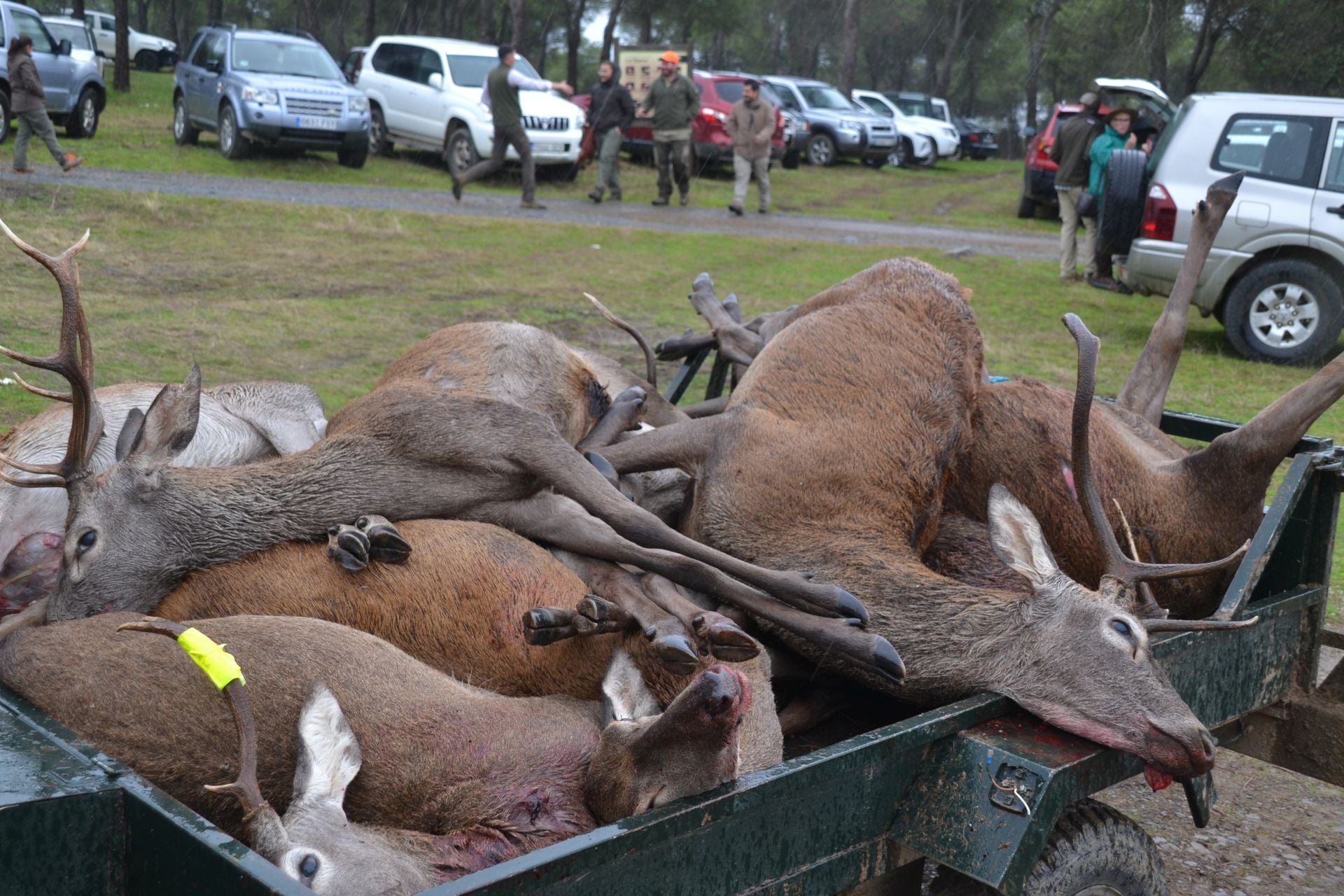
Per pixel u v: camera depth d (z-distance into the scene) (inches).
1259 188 449.1
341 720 103.8
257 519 137.5
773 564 147.8
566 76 1919.3
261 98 719.1
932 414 164.1
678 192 842.8
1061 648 126.6
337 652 114.0
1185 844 186.7
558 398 169.8
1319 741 156.7
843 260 607.2
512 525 145.6
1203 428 208.7
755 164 776.9
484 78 815.7
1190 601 167.9
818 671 145.8
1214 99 462.3
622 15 1689.2
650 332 426.9
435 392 147.8
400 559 128.7
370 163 810.2
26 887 83.4
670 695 126.5
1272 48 1225.4
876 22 2102.6
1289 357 454.3
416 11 1707.7
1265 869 180.9
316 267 483.8
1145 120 674.2
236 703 96.2
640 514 142.0
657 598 137.6
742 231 687.7
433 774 107.7
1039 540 133.0
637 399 172.1
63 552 136.3
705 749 100.4
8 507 153.3
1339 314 446.9
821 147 1218.6
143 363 316.2
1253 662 148.6
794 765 99.7
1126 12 1581.0
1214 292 460.1
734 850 97.4
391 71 837.8
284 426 174.6
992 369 409.4
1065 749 118.4
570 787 109.4
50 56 738.8
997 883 107.6
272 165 739.4
